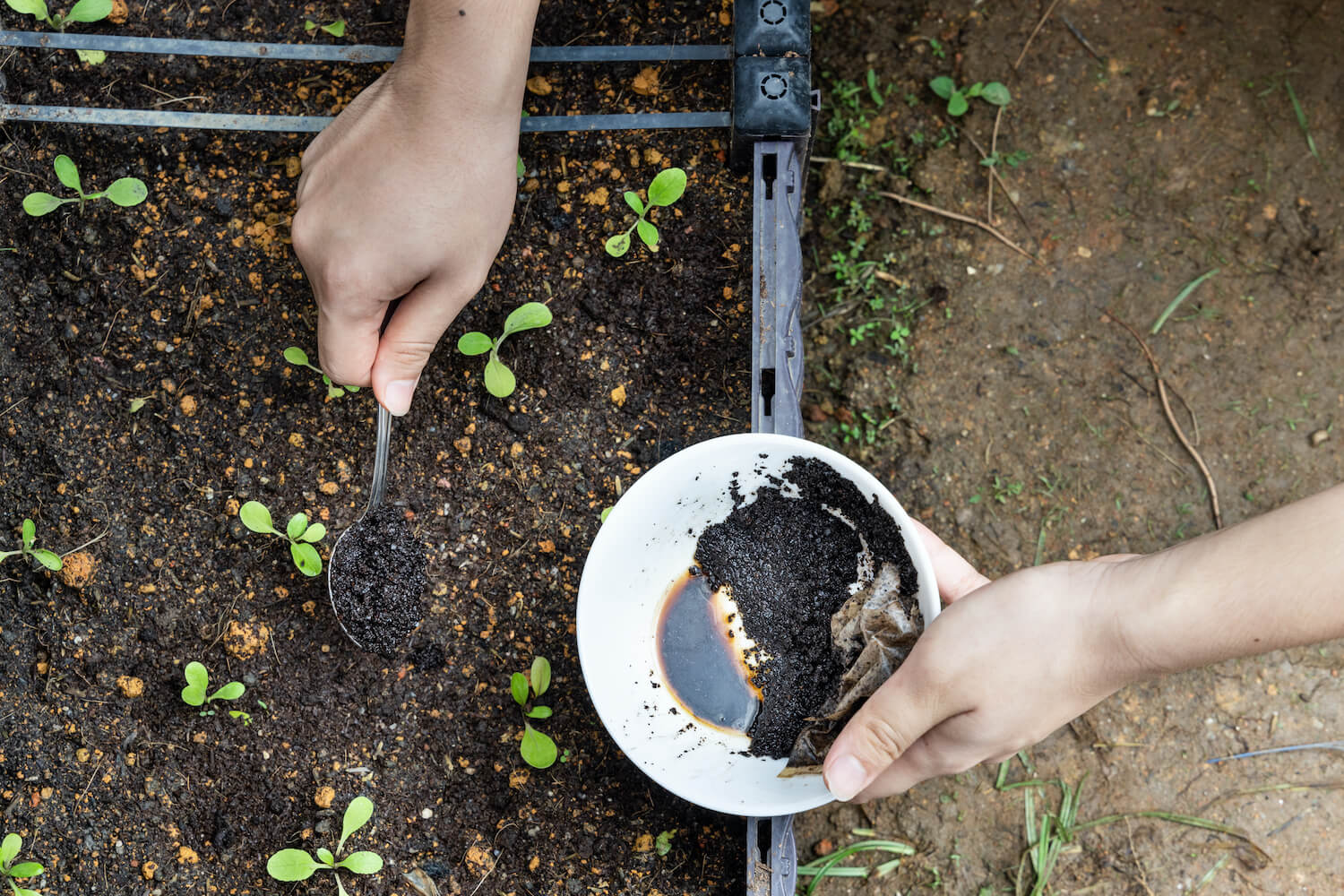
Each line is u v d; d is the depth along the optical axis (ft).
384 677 2.18
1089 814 2.38
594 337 2.21
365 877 2.16
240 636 2.18
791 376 2.09
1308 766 2.38
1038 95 2.49
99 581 2.20
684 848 2.16
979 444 2.45
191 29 2.26
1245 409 2.44
